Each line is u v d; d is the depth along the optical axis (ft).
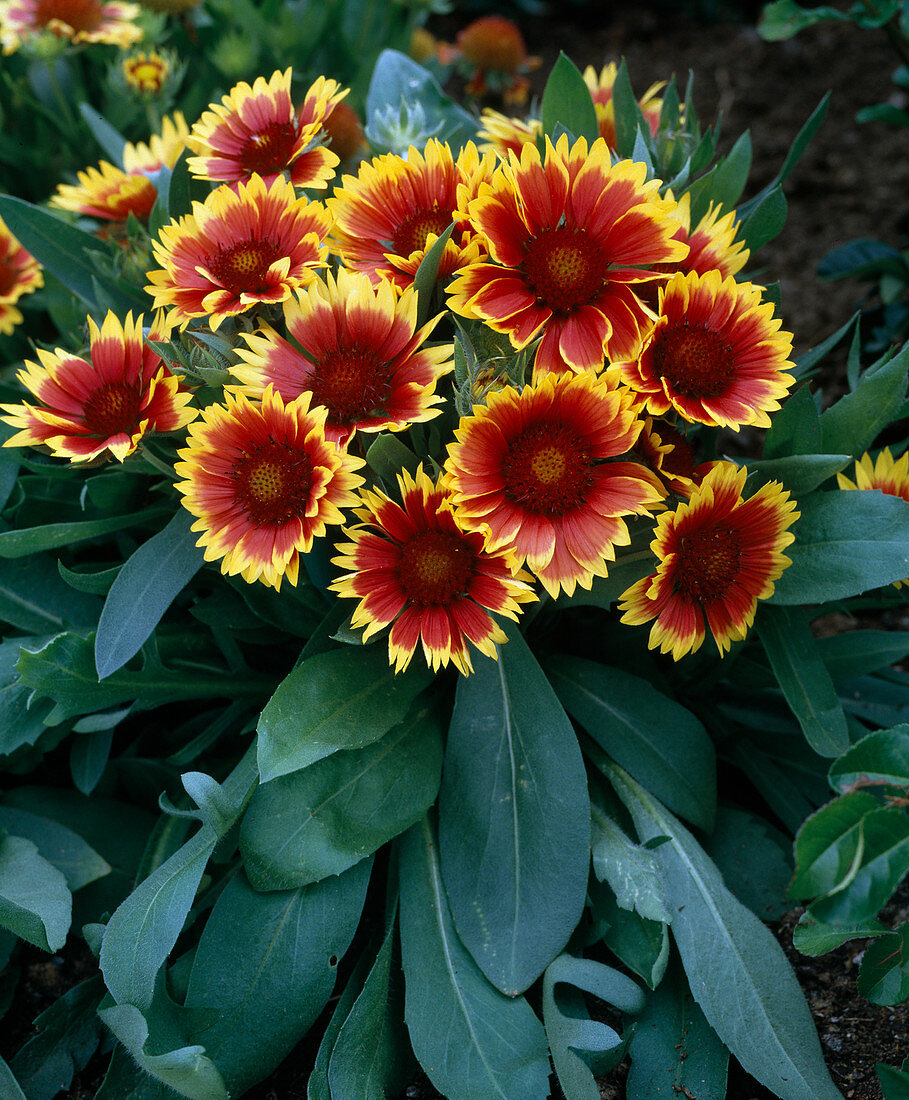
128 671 2.28
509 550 2.05
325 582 2.26
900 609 2.97
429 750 2.27
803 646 2.24
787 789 2.43
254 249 2.18
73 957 2.41
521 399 2.05
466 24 5.29
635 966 2.19
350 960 2.38
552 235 2.10
